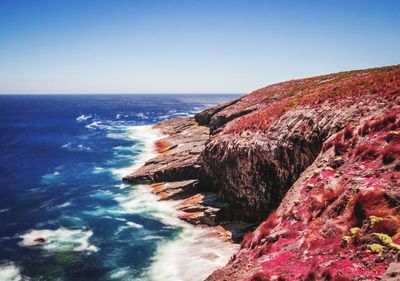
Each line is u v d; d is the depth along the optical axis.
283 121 27.94
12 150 67.12
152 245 25.86
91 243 26.50
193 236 27.23
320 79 59.19
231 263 14.44
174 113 169.50
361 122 19.06
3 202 36.53
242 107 57.03
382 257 8.52
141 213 32.44
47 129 101.81
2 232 28.75
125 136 83.62
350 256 9.25
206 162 34.97
